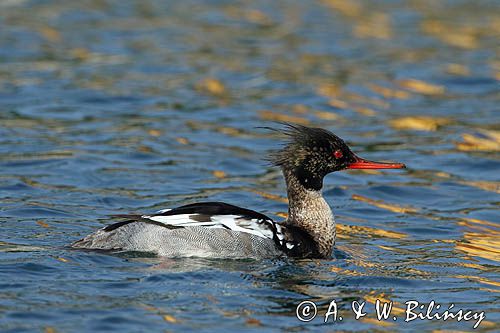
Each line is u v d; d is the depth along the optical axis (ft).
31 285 37.01
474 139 69.10
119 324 33.45
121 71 85.40
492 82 84.64
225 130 70.18
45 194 53.57
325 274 41.19
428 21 106.32
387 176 61.11
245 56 91.66
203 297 36.81
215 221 42.04
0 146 63.26
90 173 58.44
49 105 74.38
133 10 109.40
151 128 69.82
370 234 49.39
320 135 44.75
